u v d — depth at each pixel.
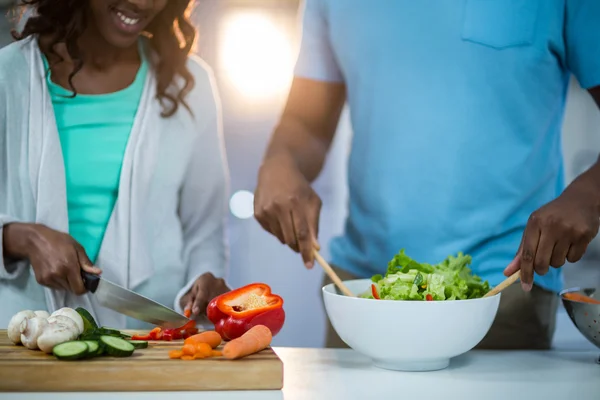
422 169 1.87
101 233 1.86
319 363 1.37
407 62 1.87
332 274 1.41
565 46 1.84
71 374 1.13
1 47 1.82
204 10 1.92
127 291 1.52
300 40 1.95
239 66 1.94
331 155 1.95
